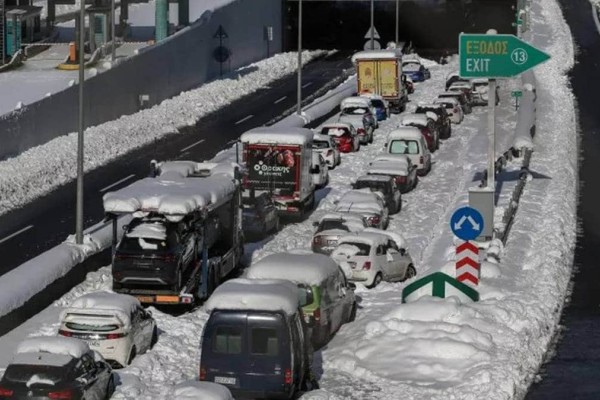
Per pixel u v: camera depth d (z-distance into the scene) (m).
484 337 78.69
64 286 92.50
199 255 91.88
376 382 73.38
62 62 190.12
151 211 89.62
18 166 141.12
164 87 195.38
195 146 164.62
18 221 120.00
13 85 171.62
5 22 189.62
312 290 78.44
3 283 86.38
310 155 128.25
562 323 89.12
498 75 108.75
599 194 141.38
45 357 64.00
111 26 194.25
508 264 102.38
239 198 102.62
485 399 69.19
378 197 122.75
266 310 67.50
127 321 74.75
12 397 62.34
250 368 67.25
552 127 183.38
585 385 74.62
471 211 88.69
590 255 112.06
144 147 162.75
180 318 86.56
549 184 141.50
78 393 63.12
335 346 79.88
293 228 121.88
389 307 90.69
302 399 69.06
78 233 99.38
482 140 175.25
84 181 140.88
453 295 86.06
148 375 73.75
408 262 103.88
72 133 160.38
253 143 124.00
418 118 168.00
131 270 87.62
